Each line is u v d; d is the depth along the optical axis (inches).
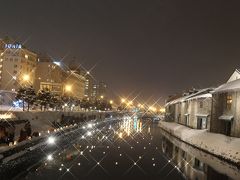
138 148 2278.5
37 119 2741.1
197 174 1443.2
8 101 4089.6
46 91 4259.4
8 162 1198.9
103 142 2591.0
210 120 2347.4
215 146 1875.0
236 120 1919.3
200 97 2682.1
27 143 1526.8
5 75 5531.5
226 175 1376.7
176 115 3905.0
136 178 1358.3
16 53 5526.6
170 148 2299.5
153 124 5984.3
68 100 5629.9
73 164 1593.3
